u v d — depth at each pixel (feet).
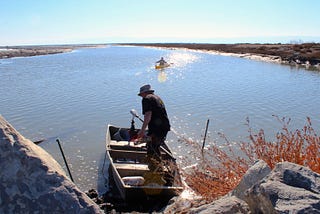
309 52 190.70
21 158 9.22
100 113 65.41
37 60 226.58
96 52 378.94
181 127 54.95
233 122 57.93
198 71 143.33
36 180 9.04
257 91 90.02
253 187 11.70
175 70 148.97
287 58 184.34
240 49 295.69
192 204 20.90
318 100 77.61
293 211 9.66
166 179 28.40
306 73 131.13
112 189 31.91
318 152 17.37
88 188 32.68
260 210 11.07
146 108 27.68
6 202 8.69
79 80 115.14
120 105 72.84
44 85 102.58
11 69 156.56
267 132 51.96
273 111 66.49
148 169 30.42
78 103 74.64
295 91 89.97
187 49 423.23
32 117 61.93
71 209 8.72
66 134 51.62
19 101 76.74
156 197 26.91
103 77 124.16
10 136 9.53
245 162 20.35
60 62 205.87
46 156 10.66
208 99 78.64
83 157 41.55
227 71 141.69
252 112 65.46
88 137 50.03
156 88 96.73
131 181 28.32
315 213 9.58
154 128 27.94
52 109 68.59
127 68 161.17
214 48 378.73
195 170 24.91
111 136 42.63
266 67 155.74
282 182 11.28
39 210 8.65
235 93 86.99
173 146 44.60
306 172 11.50
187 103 74.08
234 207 11.73
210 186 19.92
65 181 9.16
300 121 58.95
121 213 26.25
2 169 9.02
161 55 287.69
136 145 36.86
